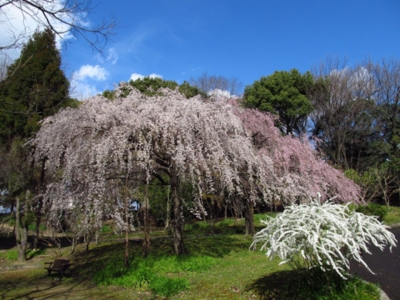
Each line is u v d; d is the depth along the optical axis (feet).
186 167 23.41
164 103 24.73
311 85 72.08
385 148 70.49
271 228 14.47
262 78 69.21
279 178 30.81
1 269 30.35
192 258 24.77
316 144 43.19
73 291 21.13
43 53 34.32
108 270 23.72
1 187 34.17
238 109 33.88
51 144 23.35
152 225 54.34
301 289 14.61
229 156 26.32
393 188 58.59
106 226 49.16
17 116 33.37
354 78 73.77
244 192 30.94
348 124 71.67
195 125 23.47
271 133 34.14
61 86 34.45
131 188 27.27
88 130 23.50
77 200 24.26
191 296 17.12
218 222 52.90
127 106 23.73
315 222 12.69
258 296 15.70
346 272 15.31
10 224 47.44
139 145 22.61
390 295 15.07
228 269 22.03
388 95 73.26
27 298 20.01
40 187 32.32
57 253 35.27
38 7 11.55
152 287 18.93
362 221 13.17
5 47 13.28
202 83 83.76
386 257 24.27
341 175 36.86
